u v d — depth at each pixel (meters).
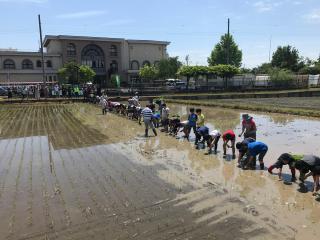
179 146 14.05
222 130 18.31
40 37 43.78
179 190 8.70
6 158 12.59
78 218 7.16
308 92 48.28
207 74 54.03
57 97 42.41
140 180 9.60
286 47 80.88
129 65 73.94
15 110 30.73
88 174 10.31
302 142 14.70
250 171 10.26
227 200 7.95
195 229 6.55
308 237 6.16
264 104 33.03
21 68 62.34
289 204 7.65
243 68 82.31
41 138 16.48
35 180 9.84
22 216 7.34
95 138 16.16
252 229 6.50
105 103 26.45
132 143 14.82
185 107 33.44
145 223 6.85
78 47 66.94
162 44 76.75
